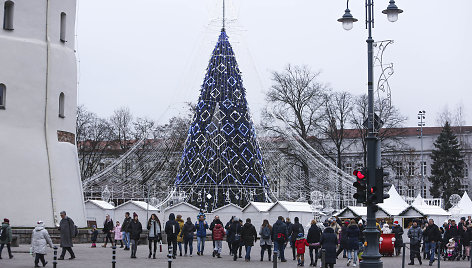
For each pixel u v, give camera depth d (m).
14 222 50.00
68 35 55.16
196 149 69.56
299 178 81.56
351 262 41.66
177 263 37.28
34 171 51.19
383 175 30.25
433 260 41.47
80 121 106.88
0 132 50.34
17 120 51.06
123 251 45.66
